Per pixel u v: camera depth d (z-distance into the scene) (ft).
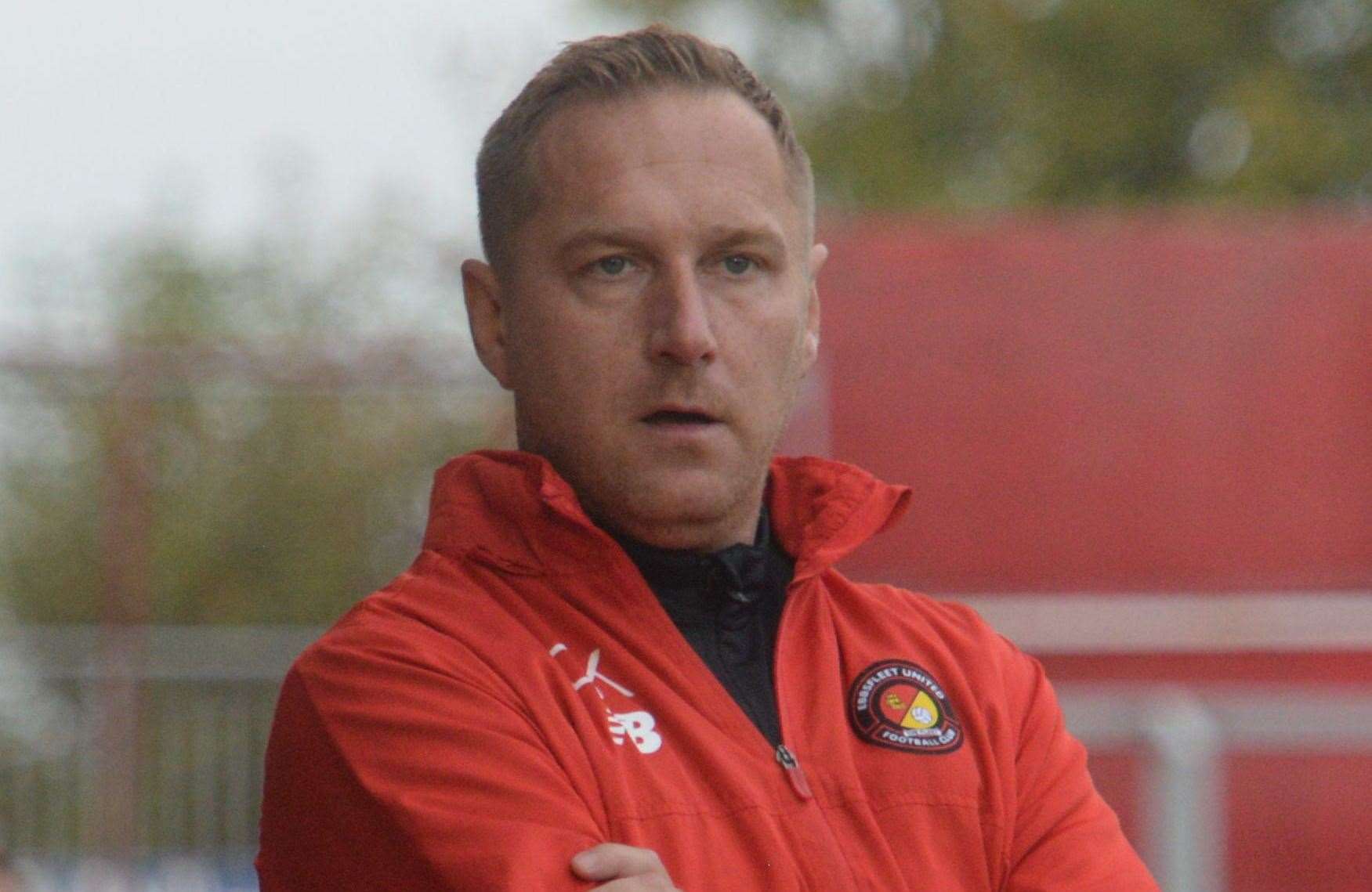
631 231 23.65
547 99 24.57
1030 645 72.02
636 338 23.81
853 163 214.90
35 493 90.22
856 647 25.23
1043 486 84.89
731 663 24.66
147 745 78.74
